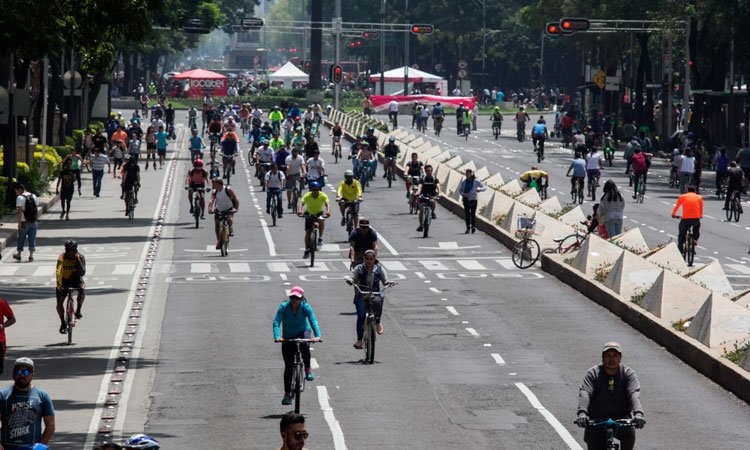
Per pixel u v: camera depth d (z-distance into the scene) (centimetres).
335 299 8694
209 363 6619
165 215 14175
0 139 14962
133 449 2998
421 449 4894
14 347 7088
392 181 17762
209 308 8388
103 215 14125
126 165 13625
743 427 5325
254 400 5753
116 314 8175
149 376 6303
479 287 9288
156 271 10156
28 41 8712
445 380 6181
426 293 8969
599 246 9319
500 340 7250
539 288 9244
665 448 4975
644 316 7469
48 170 17175
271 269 10231
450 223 13438
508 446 4944
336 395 5850
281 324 5475
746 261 10762
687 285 7519
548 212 12606
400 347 7031
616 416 4022
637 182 15575
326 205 10512
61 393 5906
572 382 6144
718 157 16362
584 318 8000
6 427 3919
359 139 17000
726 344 6512
